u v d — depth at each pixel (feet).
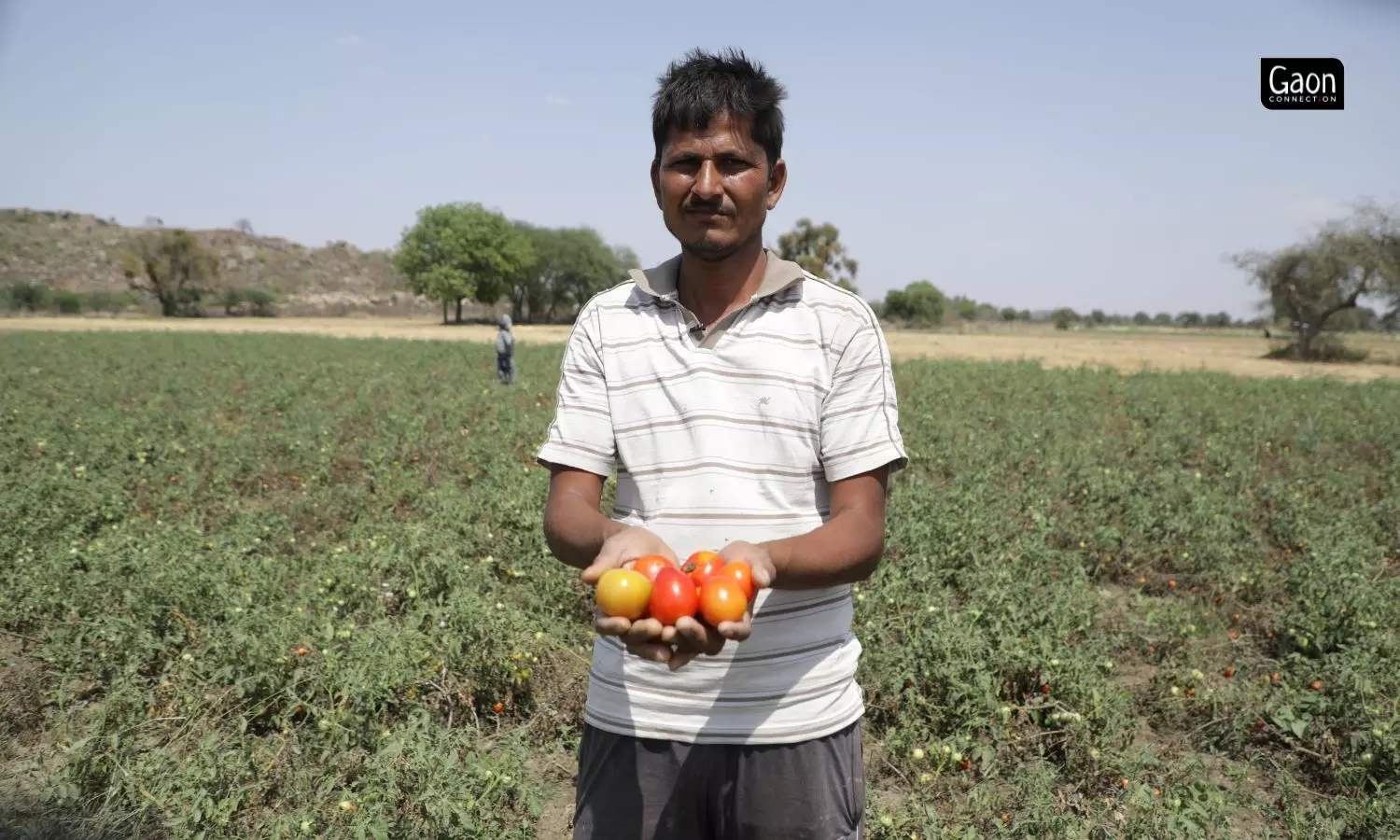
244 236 422.00
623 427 6.95
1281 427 48.21
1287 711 15.43
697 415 6.73
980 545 23.73
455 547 22.07
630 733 6.96
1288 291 140.46
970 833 12.05
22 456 34.53
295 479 33.71
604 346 7.14
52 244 375.86
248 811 12.75
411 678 15.53
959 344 164.04
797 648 6.77
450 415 46.44
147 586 17.95
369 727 14.34
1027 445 38.96
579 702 16.33
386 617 19.35
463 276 259.80
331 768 13.48
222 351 98.27
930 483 32.91
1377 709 14.64
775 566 6.04
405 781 12.62
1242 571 23.49
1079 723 14.70
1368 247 134.31
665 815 6.92
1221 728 15.94
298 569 22.11
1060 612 18.48
